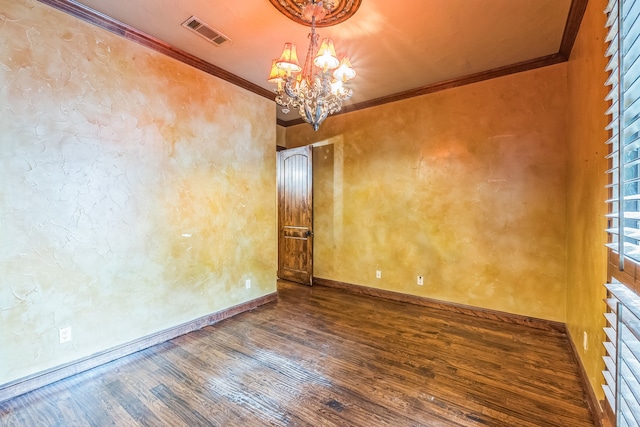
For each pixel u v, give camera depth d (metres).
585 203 2.23
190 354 2.61
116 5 2.25
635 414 1.12
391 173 4.09
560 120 3.00
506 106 3.28
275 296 4.10
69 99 2.25
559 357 2.54
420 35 2.60
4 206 1.99
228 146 3.46
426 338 2.91
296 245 5.02
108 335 2.49
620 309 1.27
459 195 3.58
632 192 1.50
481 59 3.04
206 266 3.24
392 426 1.76
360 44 2.75
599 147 1.89
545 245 3.11
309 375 2.28
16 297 2.04
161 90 2.82
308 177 4.78
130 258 2.62
